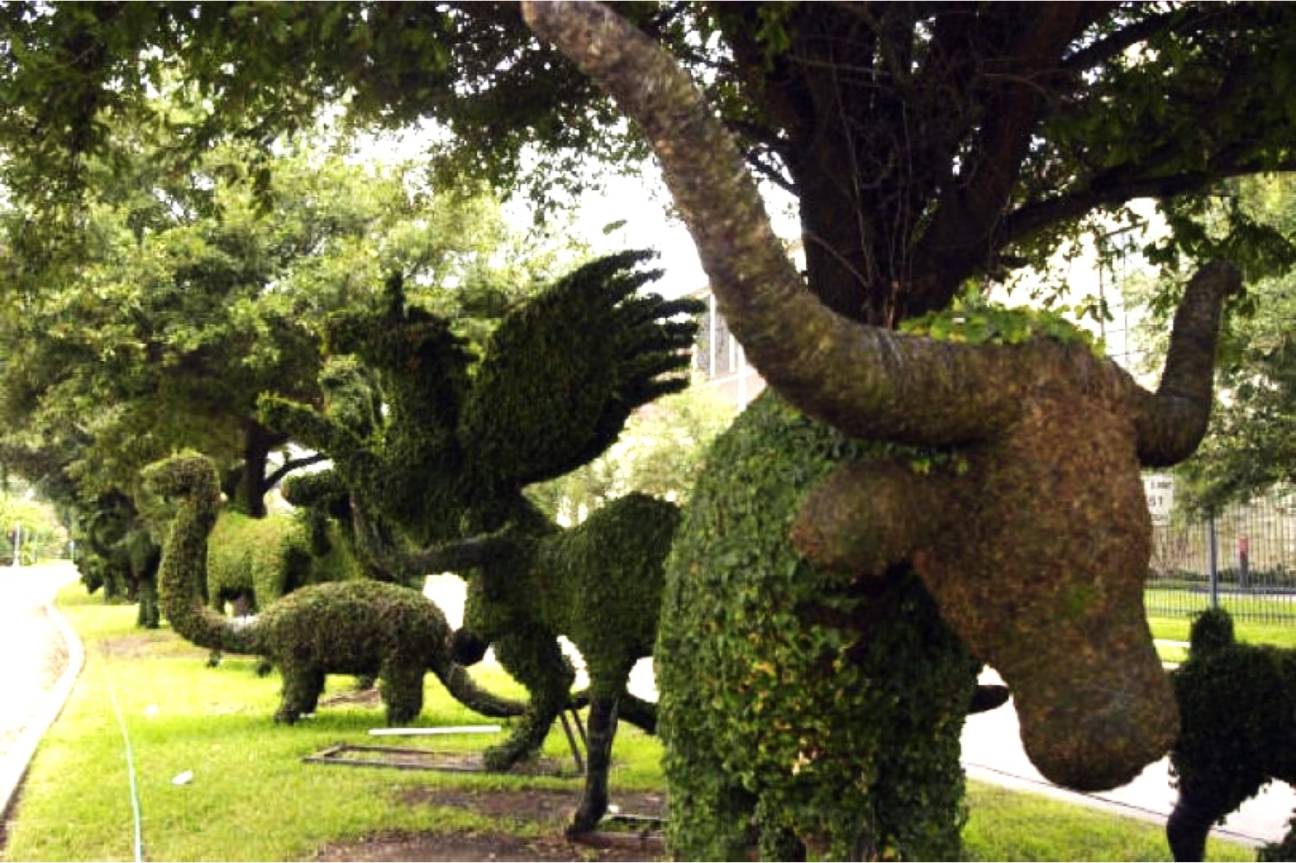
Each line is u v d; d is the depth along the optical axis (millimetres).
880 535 2809
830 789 3424
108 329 13727
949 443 2832
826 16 5578
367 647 9406
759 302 2447
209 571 13797
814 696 3311
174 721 9805
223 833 6285
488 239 15336
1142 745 2652
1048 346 2932
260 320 14016
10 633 19703
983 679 10805
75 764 8039
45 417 16562
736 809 3789
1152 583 21094
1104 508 2795
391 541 6613
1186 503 15781
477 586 6582
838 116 5621
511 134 8062
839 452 3252
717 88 7617
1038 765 2760
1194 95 5930
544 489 15664
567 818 6594
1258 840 6746
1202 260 7207
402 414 6328
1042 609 2773
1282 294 12070
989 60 5191
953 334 2893
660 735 3973
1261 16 5262
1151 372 14344
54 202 7484
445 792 7273
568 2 2285
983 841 6266
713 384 27000
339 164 15281
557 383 6062
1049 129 5559
